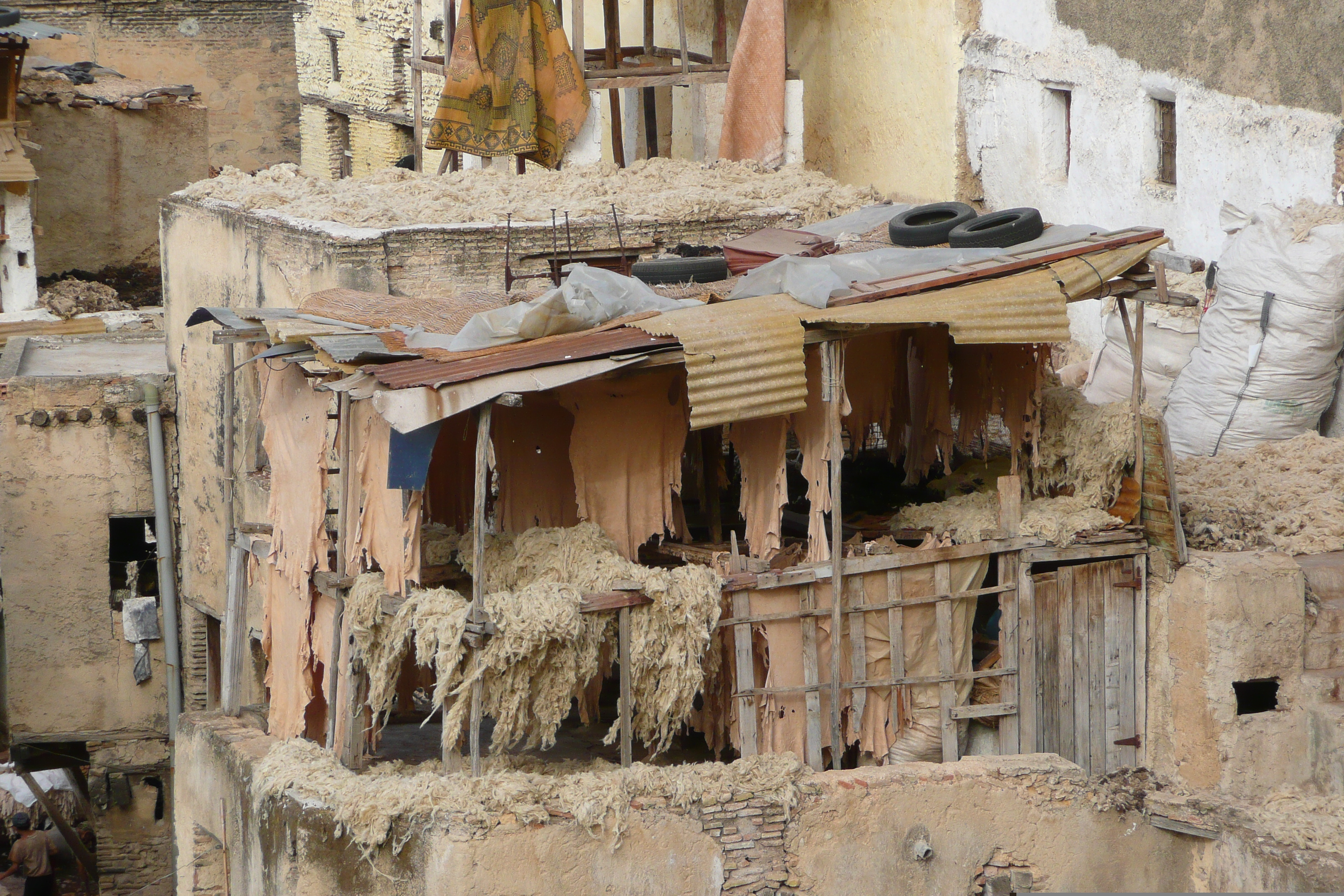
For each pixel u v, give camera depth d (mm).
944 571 30922
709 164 48469
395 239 39062
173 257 48469
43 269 71938
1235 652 31203
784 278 30938
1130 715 32594
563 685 28203
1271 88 38375
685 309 29688
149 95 72625
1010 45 46156
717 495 33375
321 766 29703
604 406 30062
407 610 28453
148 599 51375
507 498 31766
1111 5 42719
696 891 28562
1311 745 31484
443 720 30859
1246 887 30062
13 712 51438
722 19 54062
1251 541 33250
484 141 48219
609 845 27844
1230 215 38562
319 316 32094
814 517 30438
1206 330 37844
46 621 51219
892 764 30750
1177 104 41156
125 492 51062
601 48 61719
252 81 90812
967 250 32125
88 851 56656
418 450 27750
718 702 30891
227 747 32531
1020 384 32594
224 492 46344
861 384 35250
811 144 54219
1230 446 37438
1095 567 32062
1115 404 32500
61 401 50062
